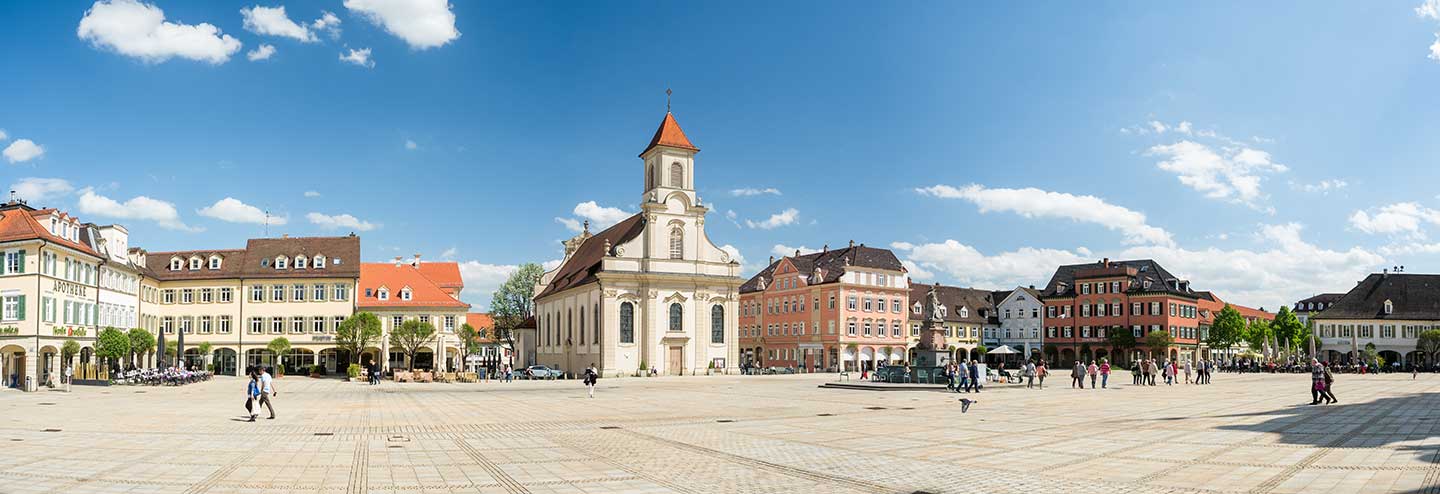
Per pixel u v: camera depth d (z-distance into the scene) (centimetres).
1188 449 2517
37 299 6725
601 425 3441
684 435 3042
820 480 2044
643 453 2545
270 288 9869
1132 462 2272
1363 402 4628
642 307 9425
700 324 9669
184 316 9819
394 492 1912
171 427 3272
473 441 2869
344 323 8838
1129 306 13362
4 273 6775
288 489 1938
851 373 10719
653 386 7094
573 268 11894
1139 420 3509
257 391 3684
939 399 5022
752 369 10044
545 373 9081
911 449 2594
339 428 3303
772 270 14125
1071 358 14000
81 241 7725
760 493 1884
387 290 10306
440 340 9056
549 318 11756
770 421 3588
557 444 2781
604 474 2152
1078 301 13950
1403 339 13038
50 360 7012
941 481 2011
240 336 9794
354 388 6800
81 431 3089
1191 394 5522
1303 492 1800
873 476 2095
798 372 10588
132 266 8694
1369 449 2472
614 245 10506
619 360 9275
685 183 9781
